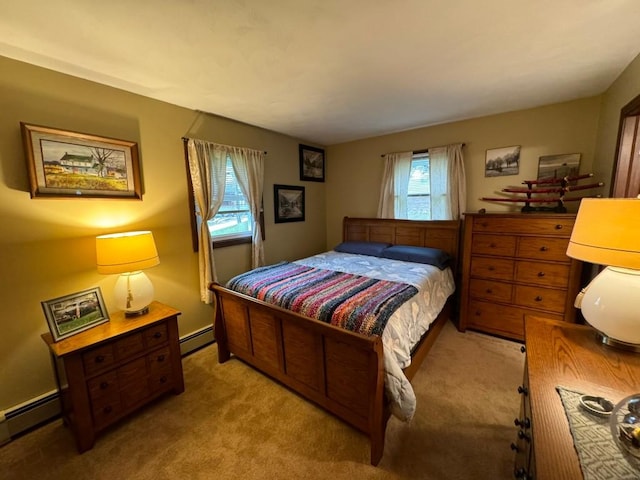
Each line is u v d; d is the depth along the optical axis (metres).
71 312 1.78
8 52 1.63
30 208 1.79
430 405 1.92
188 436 1.73
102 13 1.31
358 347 1.53
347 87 2.23
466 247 2.88
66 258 1.96
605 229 1.08
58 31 1.44
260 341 2.20
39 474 1.51
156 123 2.40
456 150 3.21
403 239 3.67
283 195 3.75
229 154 2.96
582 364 1.07
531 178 2.90
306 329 1.83
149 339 1.93
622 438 0.67
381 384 1.48
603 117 2.44
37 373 1.86
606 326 1.14
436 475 1.45
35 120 1.79
